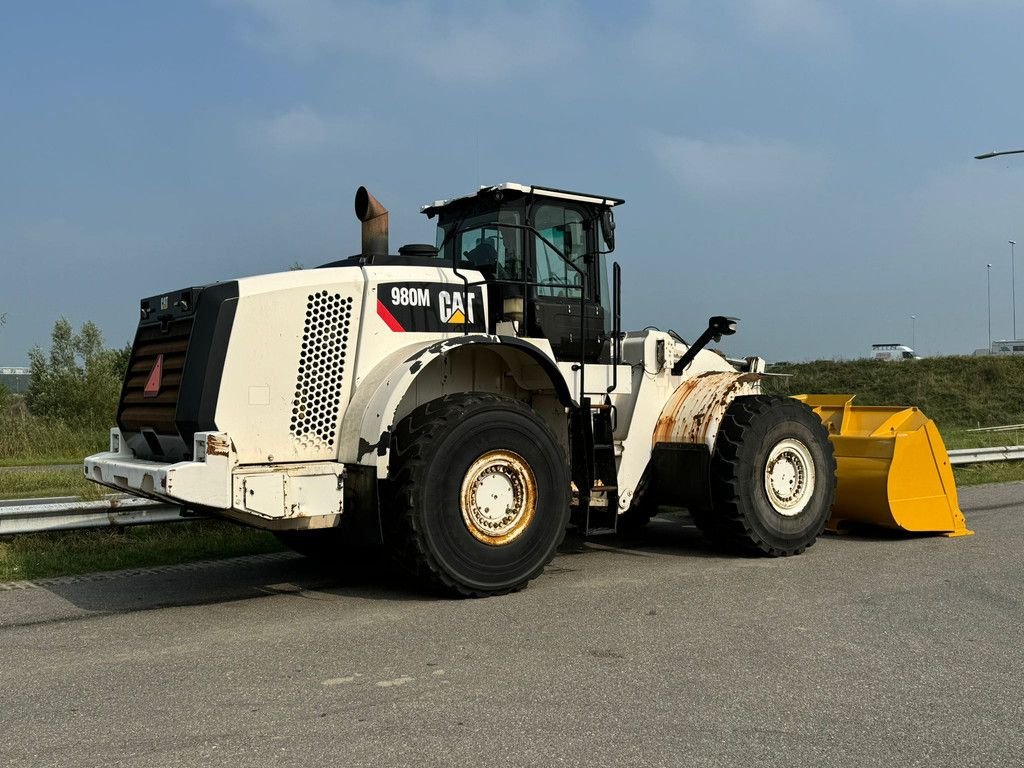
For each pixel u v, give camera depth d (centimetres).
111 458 611
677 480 682
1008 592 551
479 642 449
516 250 658
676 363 718
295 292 545
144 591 583
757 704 358
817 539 761
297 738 326
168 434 559
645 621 486
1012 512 896
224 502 506
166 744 322
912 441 753
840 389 3447
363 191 620
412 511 529
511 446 562
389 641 453
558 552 715
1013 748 316
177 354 554
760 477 671
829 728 334
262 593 576
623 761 304
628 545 750
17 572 631
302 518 534
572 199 686
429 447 536
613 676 393
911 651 429
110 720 347
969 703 361
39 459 1623
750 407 677
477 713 349
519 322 640
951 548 705
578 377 658
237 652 438
